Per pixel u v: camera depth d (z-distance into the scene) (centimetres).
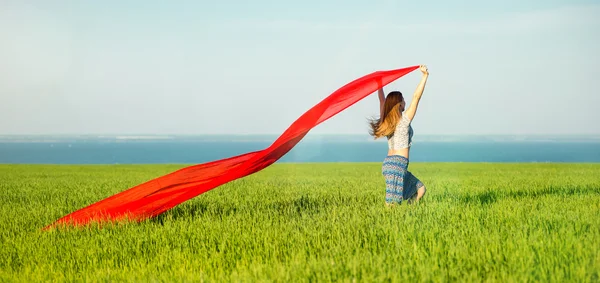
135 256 576
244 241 604
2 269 541
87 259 559
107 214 798
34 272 513
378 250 549
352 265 469
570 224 634
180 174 795
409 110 777
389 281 440
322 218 740
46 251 601
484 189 1209
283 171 2928
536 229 620
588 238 556
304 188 1400
